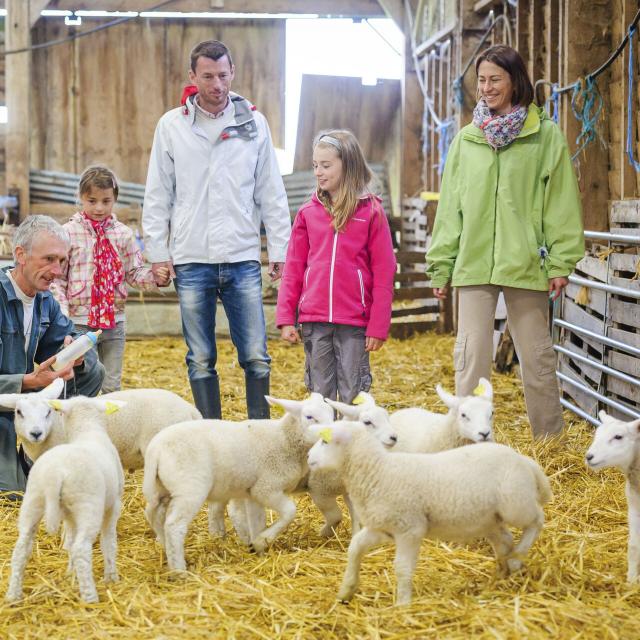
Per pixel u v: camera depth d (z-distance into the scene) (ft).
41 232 16.57
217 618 11.44
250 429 13.91
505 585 12.19
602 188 27.27
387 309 17.74
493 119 18.80
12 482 17.06
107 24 46.88
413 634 10.80
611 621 10.97
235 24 49.90
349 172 17.49
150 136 49.47
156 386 29.35
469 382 19.42
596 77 26.94
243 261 19.74
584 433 21.70
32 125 48.47
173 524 12.94
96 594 11.95
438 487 11.61
